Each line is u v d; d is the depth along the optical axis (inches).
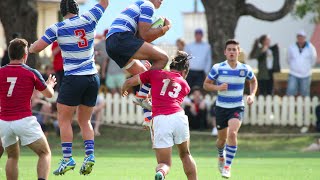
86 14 1355.8
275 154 2285.9
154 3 1333.7
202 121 2677.2
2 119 1246.3
